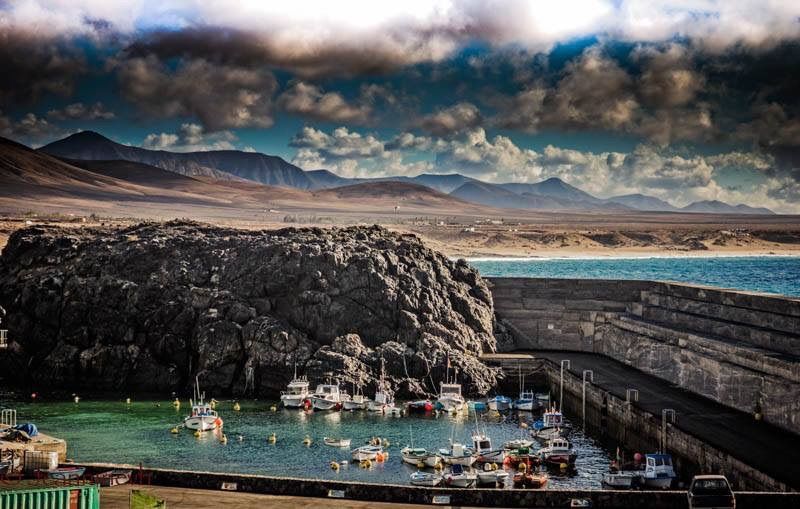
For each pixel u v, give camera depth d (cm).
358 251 19188
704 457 11238
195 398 16725
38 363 18300
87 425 14600
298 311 17988
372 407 15750
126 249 19562
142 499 8638
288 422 14912
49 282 19162
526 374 18125
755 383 12725
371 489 9244
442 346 17725
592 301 19900
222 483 9581
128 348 17875
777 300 14062
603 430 14700
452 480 11388
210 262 19025
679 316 16812
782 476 9638
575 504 8919
